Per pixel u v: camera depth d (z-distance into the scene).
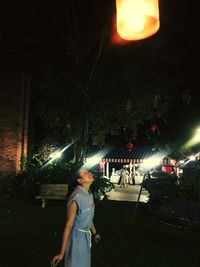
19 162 19.75
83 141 21.28
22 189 18.62
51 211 15.05
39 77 21.20
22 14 19.69
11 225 12.12
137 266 7.97
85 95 20.75
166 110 20.19
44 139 22.16
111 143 42.81
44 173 18.83
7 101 19.78
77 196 5.18
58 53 20.59
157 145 21.83
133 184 38.25
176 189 13.31
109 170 50.06
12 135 19.67
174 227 12.13
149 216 14.13
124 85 20.58
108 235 10.74
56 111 21.02
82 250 5.12
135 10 3.28
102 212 14.90
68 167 19.77
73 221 5.17
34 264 7.98
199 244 9.90
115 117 22.02
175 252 9.12
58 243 9.83
